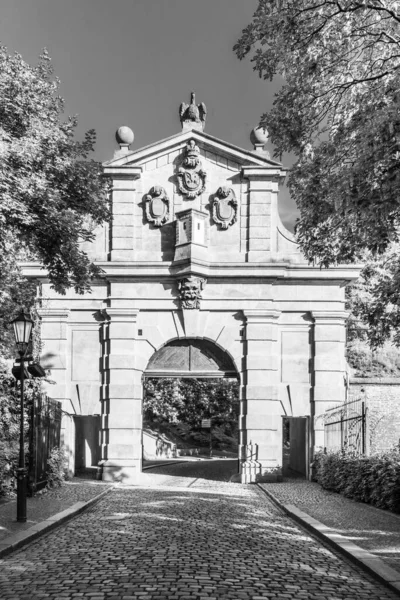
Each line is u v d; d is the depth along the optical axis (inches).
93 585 329.4
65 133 639.8
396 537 468.4
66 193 632.4
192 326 1035.9
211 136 1057.5
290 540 478.6
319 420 1015.6
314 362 1026.7
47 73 633.0
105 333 1046.4
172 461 1635.1
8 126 582.6
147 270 1036.5
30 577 351.3
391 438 1061.8
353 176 456.4
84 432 1230.3
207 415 2101.4
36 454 767.1
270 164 1043.3
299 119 523.8
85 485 904.3
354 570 382.0
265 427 1012.5
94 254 1053.8
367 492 697.6
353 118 478.0
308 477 1021.2
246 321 1031.6
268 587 331.0
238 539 474.3
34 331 1038.4
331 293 1038.4
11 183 530.6
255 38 509.4
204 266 1027.3
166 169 1069.8
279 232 1051.9
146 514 613.0
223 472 1269.7
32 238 618.8
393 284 610.9
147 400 1978.3
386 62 506.9
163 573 355.9
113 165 1054.4
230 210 1048.8
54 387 1037.2
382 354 1343.5
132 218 1056.2
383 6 475.2
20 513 538.3
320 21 493.4
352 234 538.9
